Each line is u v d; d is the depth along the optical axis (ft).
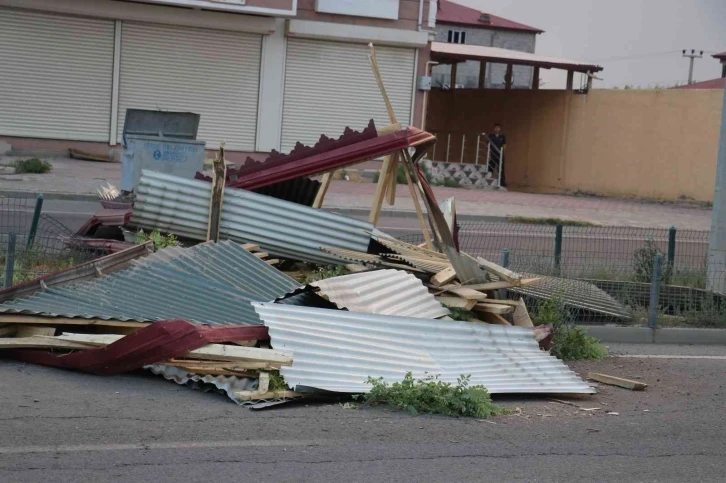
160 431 20.86
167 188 36.04
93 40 94.79
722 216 42.93
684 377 30.81
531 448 21.61
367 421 22.84
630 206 100.99
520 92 125.29
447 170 108.37
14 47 92.63
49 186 69.36
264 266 31.45
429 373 25.93
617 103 115.03
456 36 211.41
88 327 26.73
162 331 24.38
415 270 33.65
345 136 38.42
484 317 32.30
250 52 99.71
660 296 39.75
